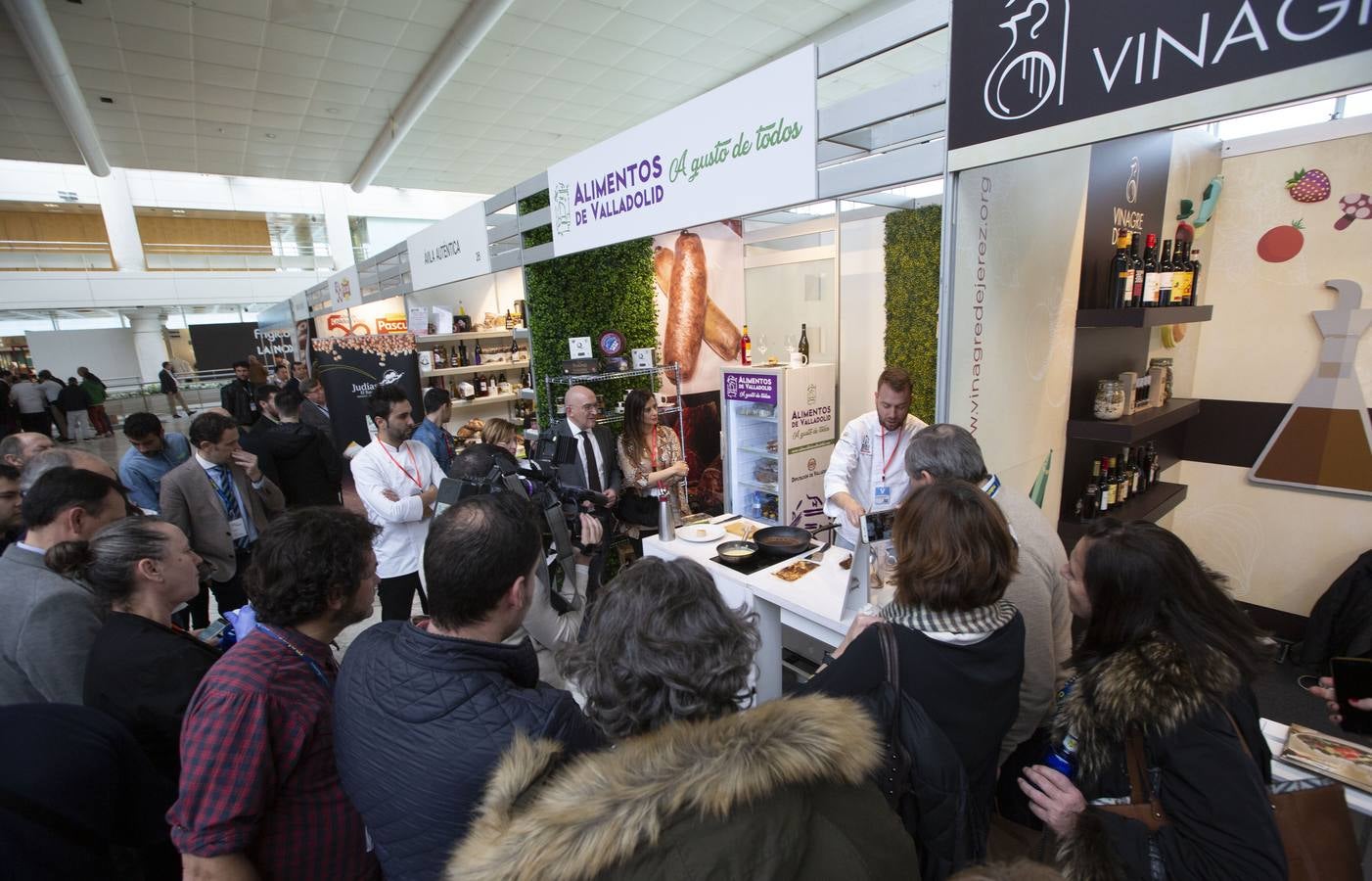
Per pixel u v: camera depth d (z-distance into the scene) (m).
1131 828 0.88
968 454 1.49
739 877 0.48
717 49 6.74
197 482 2.70
